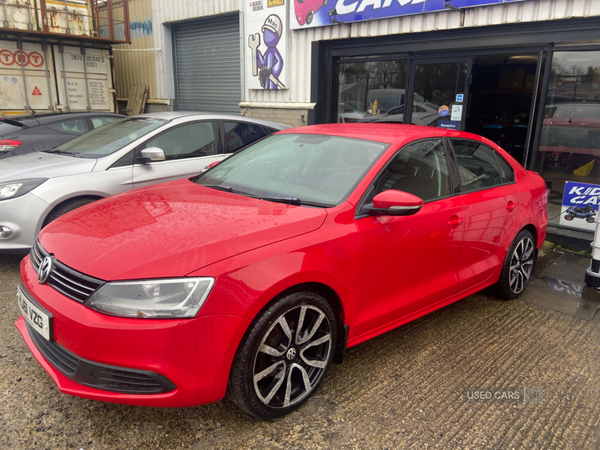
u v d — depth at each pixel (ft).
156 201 9.43
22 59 31.78
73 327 6.75
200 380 6.88
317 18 25.68
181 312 6.65
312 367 8.46
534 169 20.16
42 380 9.03
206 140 18.06
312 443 7.54
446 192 10.94
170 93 39.32
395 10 22.44
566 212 19.17
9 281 13.70
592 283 14.49
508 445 7.64
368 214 9.04
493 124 29.25
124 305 6.62
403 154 10.16
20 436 7.49
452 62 22.34
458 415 8.35
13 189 13.73
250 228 7.76
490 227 11.95
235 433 7.74
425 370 9.80
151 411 8.26
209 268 6.88
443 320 12.31
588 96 18.33
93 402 8.44
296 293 7.74
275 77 28.86
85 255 7.32
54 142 24.64
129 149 15.97
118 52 43.19
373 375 9.57
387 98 25.25
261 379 7.75
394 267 9.52
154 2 38.14
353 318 8.98
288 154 11.03
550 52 19.12
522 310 13.05
